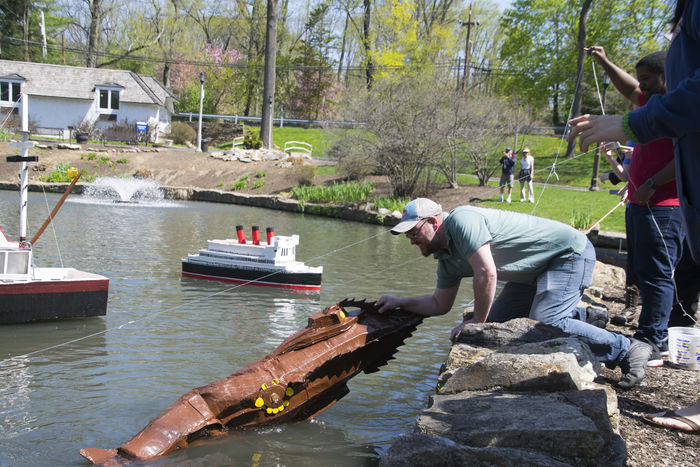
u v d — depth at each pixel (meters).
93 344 7.14
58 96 45.25
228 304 9.62
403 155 26.28
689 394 4.39
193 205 28.38
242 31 64.06
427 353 7.03
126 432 4.66
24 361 6.43
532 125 30.88
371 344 4.89
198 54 63.31
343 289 11.16
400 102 26.73
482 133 26.41
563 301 4.56
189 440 4.28
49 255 12.97
